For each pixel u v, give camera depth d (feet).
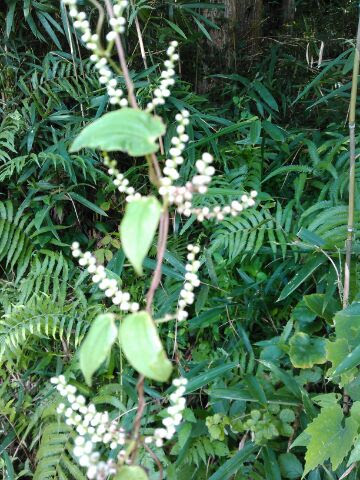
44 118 4.77
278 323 4.28
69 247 4.71
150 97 4.75
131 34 5.39
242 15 7.26
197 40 6.07
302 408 3.50
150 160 1.51
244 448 3.32
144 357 1.37
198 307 3.83
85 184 4.58
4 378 4.20
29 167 4.67
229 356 4.05
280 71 6.57
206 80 6.44
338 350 3.09
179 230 4.83
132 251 1.31
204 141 4.44
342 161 4.44
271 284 4.16
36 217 4.36
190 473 3.49
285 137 5.07
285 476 3.32
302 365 3.36
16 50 5.04
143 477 1.65
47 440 3.64
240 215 4.26
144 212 1.33
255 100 5.42
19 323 3.85
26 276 4.66
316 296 3.54
